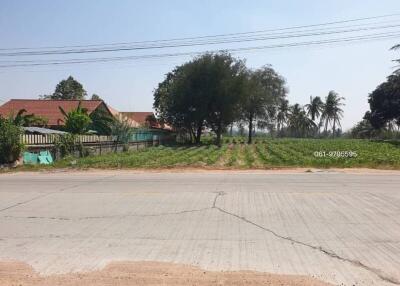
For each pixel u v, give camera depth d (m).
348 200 12.51
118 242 8.38
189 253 7.62
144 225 9.73
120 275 6.45
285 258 7.29
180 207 11.69
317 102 123.50
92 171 25.41
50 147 32.44
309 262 7.07
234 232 9.02
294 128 126.50
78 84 101.38
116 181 18.58
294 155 39.31
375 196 13.21
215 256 7.43
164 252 7.69
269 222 9.83
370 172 23.16
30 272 6.70
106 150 42.28
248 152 48.00
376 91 92.81
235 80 71.38
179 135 81.94
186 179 19.09
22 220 10.38
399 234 8.73
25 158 29.25
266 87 89.06
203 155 40.94
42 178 20.59
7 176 22.27
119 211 11.29
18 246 8.21
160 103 84.75
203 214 10.77
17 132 27.88
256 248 7.89
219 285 5.98
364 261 7.08
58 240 8.59
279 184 16.64
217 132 73.62
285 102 101.06
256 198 12.98
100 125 46.47
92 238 8.70
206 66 71.62
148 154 40.25
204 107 71.19
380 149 47.91
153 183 17.48
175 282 6.12
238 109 72.75
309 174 21.70
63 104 57.62
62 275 6.54
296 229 9.19
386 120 94.56
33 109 56.69
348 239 8.40
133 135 51.41
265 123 85.50
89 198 13.46
